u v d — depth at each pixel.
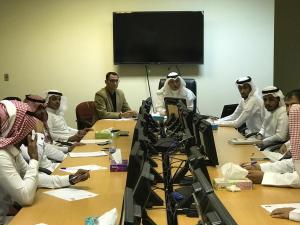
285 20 7.68
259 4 6.30
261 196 2.15
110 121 5.44
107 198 2.16
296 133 2.31
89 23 6.32
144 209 1.50
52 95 4.75
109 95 5.91
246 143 3.77
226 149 3.51
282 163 2.64
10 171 2.10
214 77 6.43
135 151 1.78
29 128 2.27
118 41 6.27
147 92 6.44
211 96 6.45
